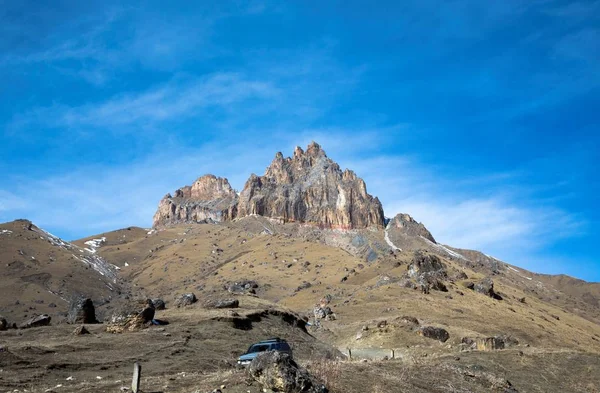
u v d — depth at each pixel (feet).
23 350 112.57
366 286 388.78
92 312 180.14
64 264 618.44
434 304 307.17
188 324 161.99
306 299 399.65
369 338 222.28
